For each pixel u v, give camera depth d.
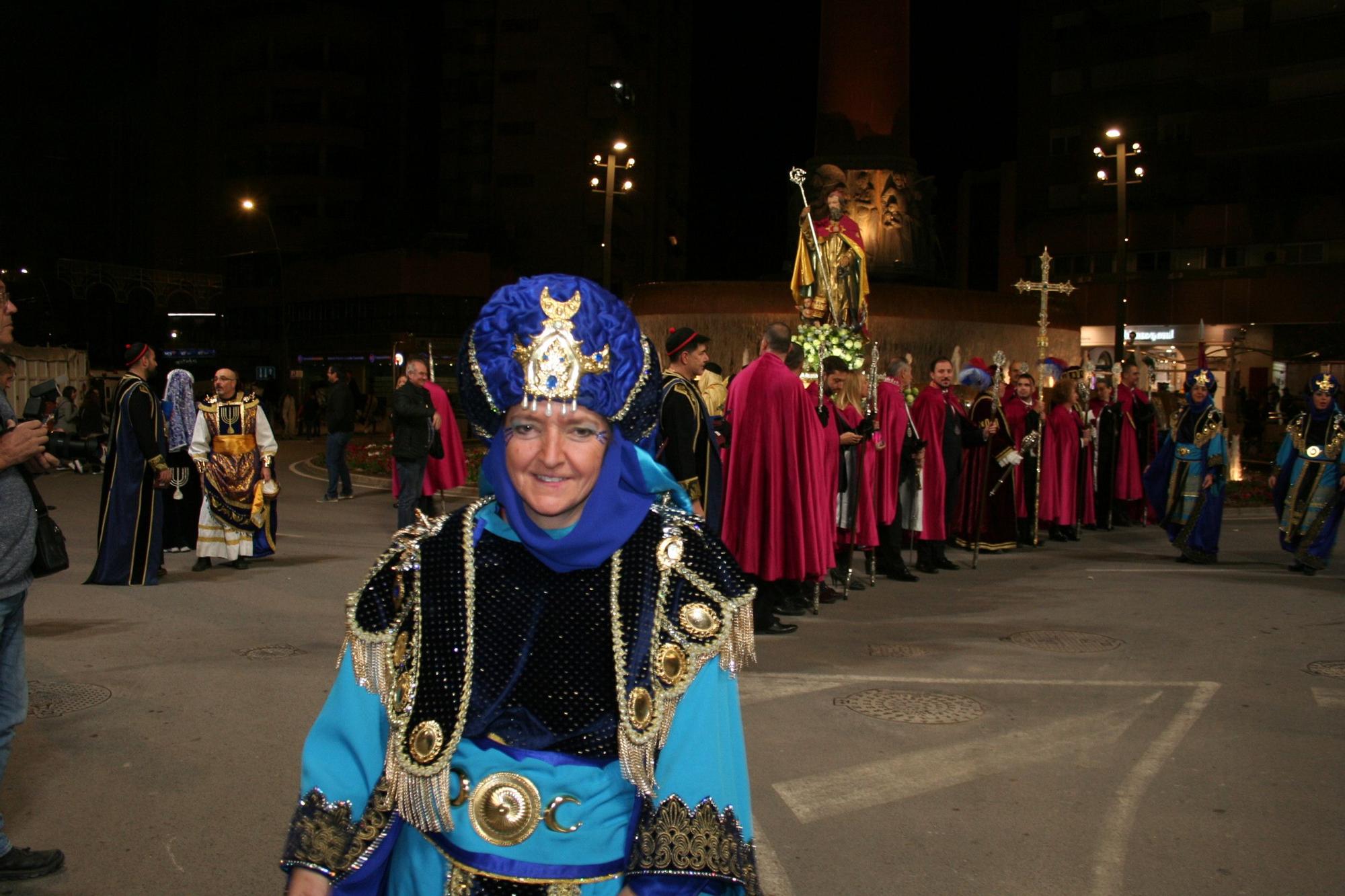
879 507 11.18
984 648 8.03
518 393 1.89
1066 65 50.97
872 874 4.24
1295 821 4.80
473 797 1.88
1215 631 8.69
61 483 21.14
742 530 8.46
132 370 9.95
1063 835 4.63
